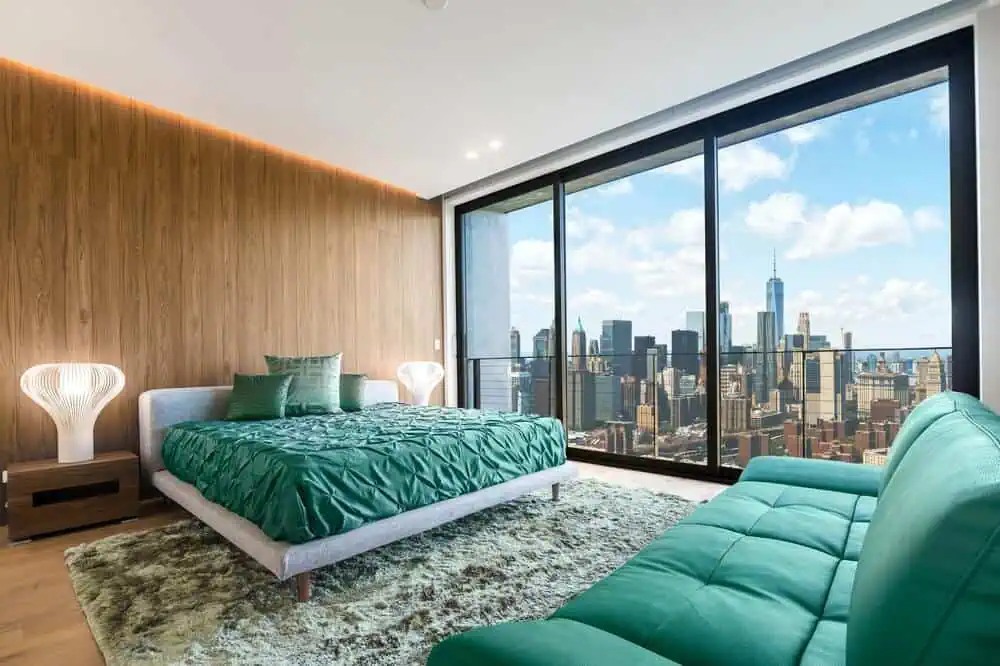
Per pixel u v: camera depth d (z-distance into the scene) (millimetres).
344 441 2566
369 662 1607
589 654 746
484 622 1831
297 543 1991
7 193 3170
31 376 3023
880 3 2570
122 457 3201
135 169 3668
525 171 4891
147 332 3688
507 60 3068
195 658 1639
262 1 2520
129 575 2268
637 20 2713
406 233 5434
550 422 3338
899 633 632
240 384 3672
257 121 3848
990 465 697
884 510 1005
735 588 1196
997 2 2518
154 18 2643
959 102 2783
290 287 4488
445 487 2547
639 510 3053
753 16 2680
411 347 5430
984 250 2543
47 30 2738
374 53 2979
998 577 560
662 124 3889
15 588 2201
